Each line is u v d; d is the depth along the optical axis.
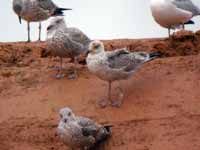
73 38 17.98
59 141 15.90
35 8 21.58
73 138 14.76
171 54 20.00
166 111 16.41
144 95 17.08
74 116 14.92
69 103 17.05
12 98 17.64
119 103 16.73
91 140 14.88
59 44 17.97
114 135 15.68
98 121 16.16
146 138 15.56
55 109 16.89
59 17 18.58
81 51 18.22
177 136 15.52
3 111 17.08
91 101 17.03
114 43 20.30
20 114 16.86
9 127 16.39
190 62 18.67
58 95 17.48
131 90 17.36
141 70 18.36
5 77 18.88
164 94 17.05
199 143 15.19
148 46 20.06
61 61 18.70
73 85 17.92
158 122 16.02
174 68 18.38
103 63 16.30
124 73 16.56
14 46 20.75
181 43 20.25
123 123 16.06
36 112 16.86
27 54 20.34
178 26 20.53
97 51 16.42
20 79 18.61
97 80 18.09
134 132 15.76
